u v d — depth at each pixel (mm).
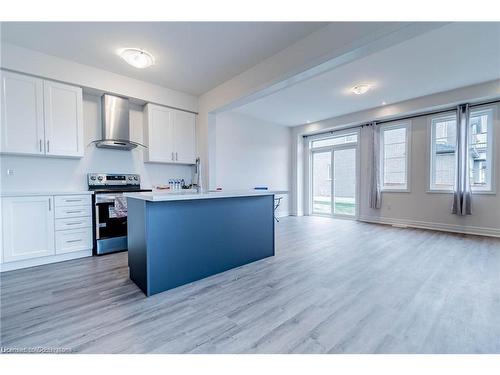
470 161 4527
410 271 2641
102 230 3383
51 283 2396
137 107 4180
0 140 2795
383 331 1595
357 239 4133
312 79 3898
